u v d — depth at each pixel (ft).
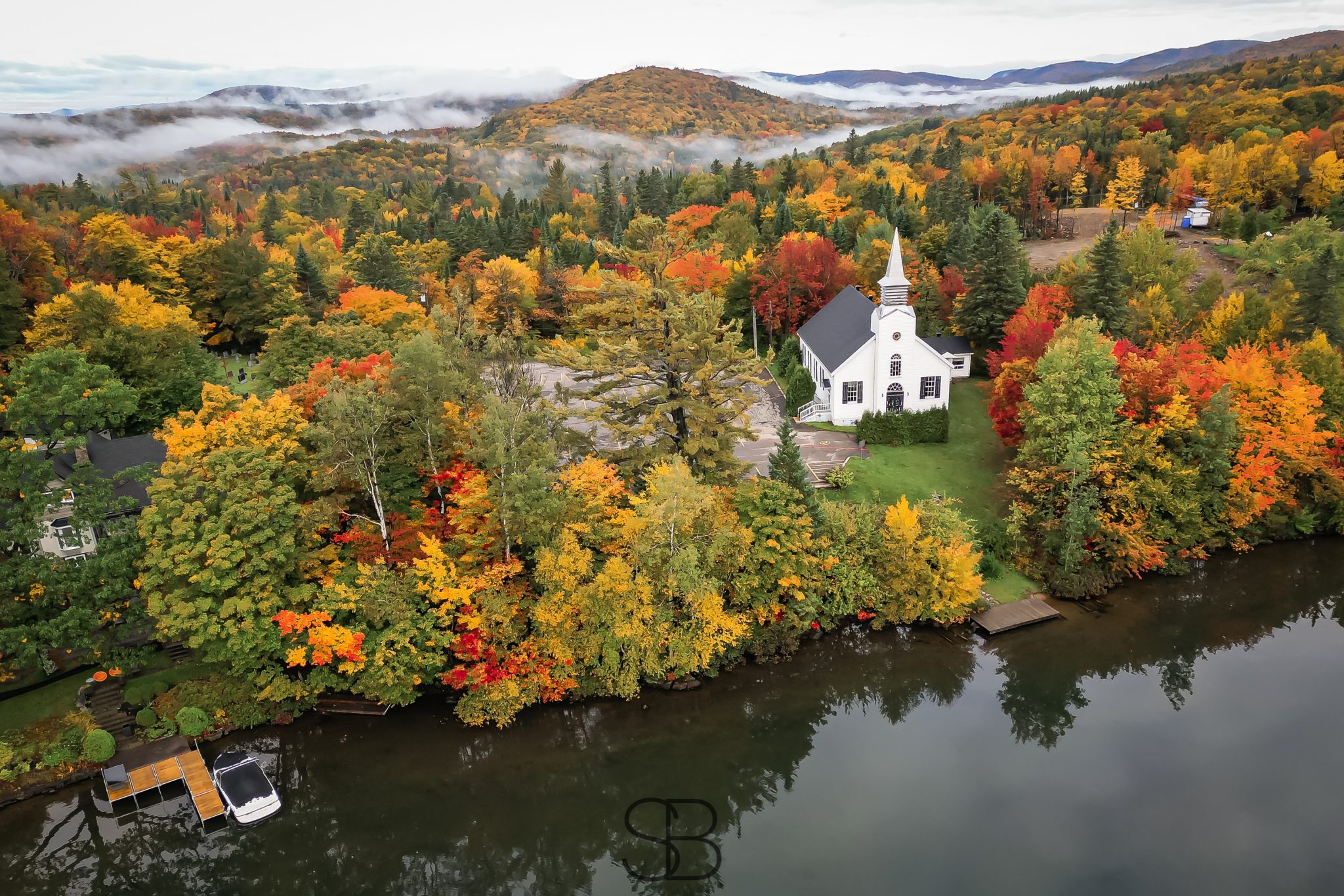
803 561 148.36
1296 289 256.11
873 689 144.36
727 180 596.29
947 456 209.26
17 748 122.11
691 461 160.04
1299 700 139.74
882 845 112.06
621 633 130.31
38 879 108.68
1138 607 165.99
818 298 286.25
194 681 134.92
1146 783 122.11
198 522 129.59
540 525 134.72
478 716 132.77
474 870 110.11
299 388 163.73
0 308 208.03
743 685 144.66
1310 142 486.38
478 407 157.89
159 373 201.77
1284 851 108.37
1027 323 214.48
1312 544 188.03
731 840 113.60
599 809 119.34
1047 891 102.99
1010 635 157.79
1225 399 171.42
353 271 366.84
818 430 222.89
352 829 116.16
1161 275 274.98
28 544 124.77
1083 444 168.04
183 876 109.70
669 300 158.81
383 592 130.31
